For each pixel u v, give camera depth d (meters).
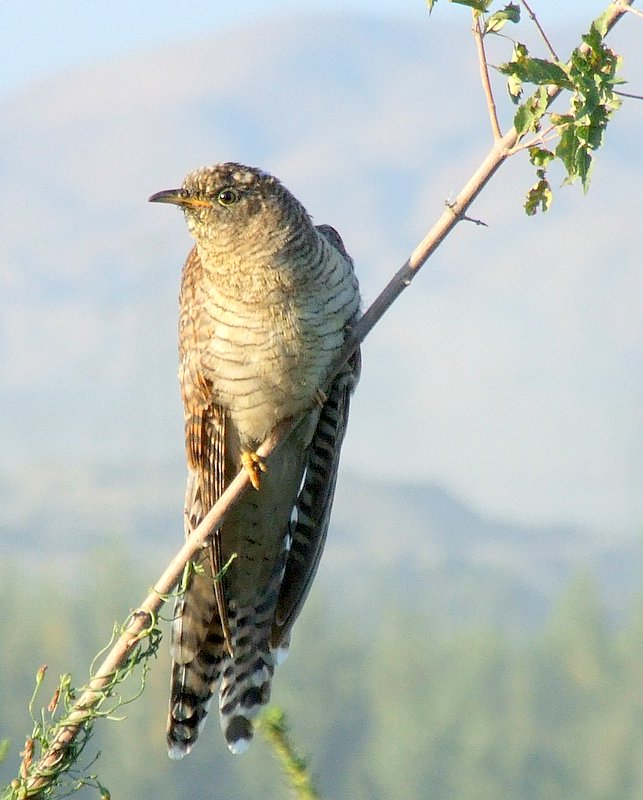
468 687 41.72
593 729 41.19
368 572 78.06
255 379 5.21
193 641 5.25
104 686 3.75
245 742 5.18
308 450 5.48
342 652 42.06
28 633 40.12
